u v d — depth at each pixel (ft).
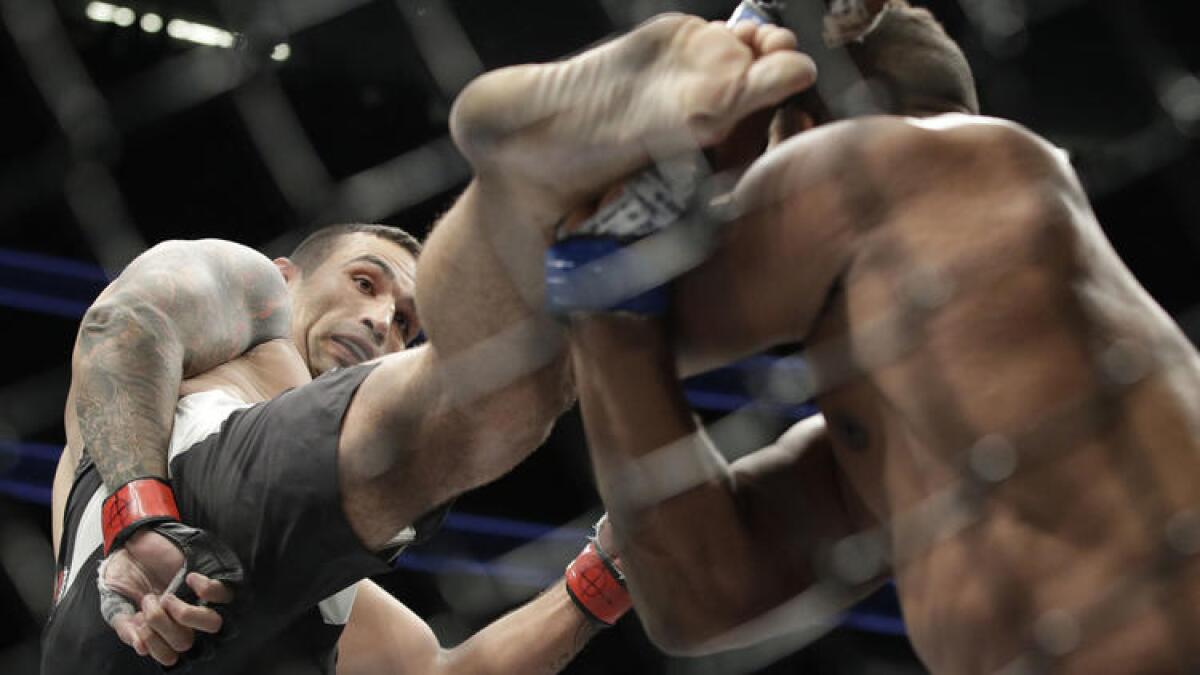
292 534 6.98
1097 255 5.51
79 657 7.20
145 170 13.25
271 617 7.14
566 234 5.79
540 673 8.63
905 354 5.30
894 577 5.54
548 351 6.55
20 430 15.42
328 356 9.80
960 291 5.26
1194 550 4.95
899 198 5.44
